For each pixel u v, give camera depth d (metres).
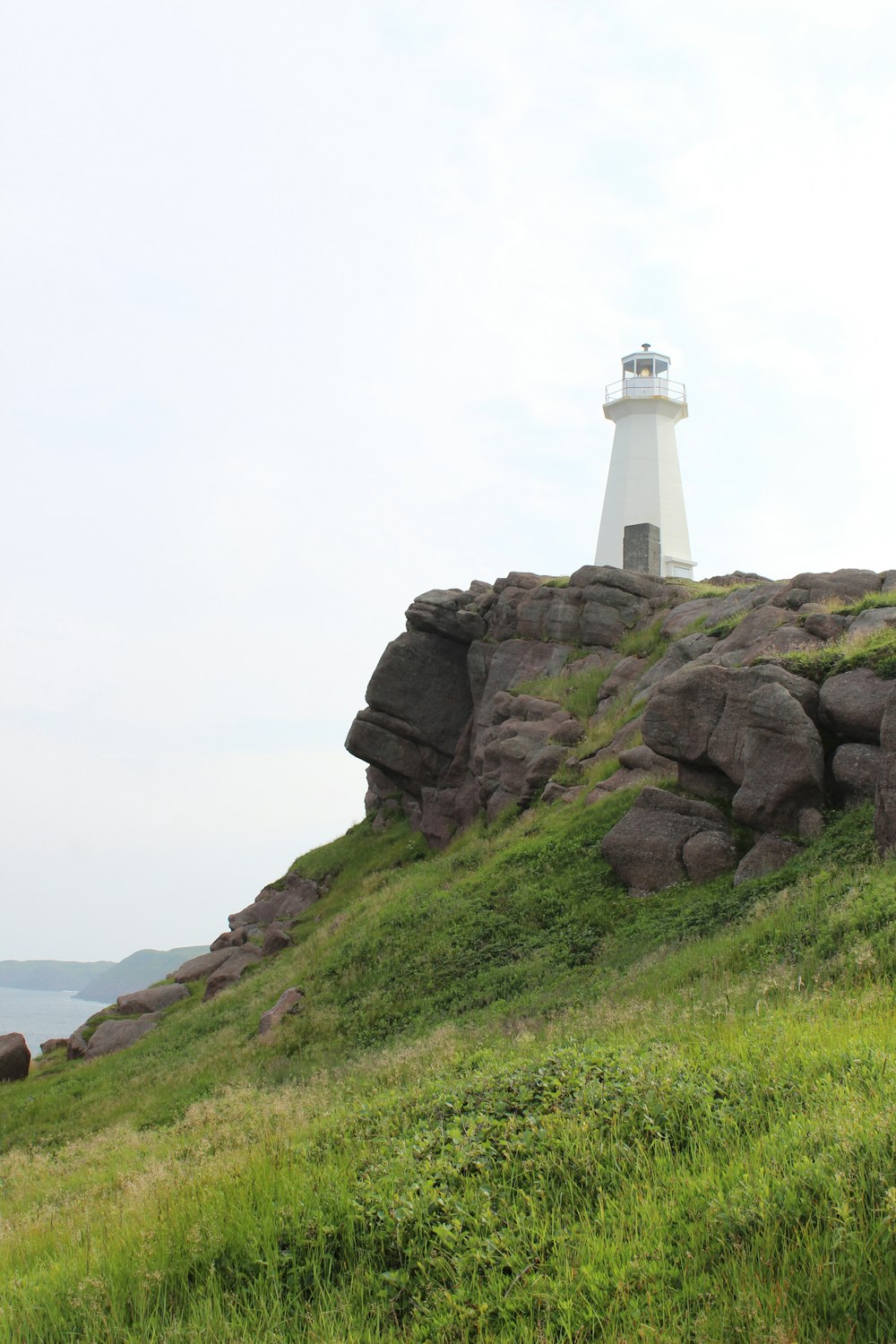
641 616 31.72
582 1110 6.99
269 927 35.00
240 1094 15.34
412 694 35.50
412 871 30.19
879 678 16.30
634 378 53.66
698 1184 5.50
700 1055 7.82
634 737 24.81
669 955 14.13
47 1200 11.57
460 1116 7.63
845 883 13.14
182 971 35.78
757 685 17.45
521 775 27.88
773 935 12.47
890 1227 4.65
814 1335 4.27
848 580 23.42
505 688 32.78
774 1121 6.21
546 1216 5.67
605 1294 4.78
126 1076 23.27
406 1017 17.42
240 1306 5.49
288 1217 6.25
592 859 19.66
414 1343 4.88
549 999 14.62
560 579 34.31
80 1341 5.45
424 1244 5.73
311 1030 18.89
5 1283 6.54
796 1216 4.93
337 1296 5.38
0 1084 28.41
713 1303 4.54
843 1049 7.19
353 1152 7.55
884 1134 5.40
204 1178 7.77
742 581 34.25
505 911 19.44
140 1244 6.49
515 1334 4.71
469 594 36.56
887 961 10.18
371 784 41.66
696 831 17.69
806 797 16.30
